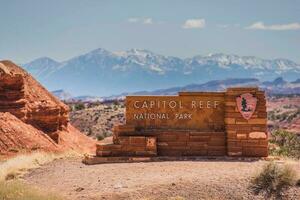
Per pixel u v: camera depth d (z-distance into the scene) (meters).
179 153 28.42
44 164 28.00
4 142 37.25
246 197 18.69
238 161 26.97
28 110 43.69
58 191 21.06
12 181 22.19
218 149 28.44
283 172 19.55
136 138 28.03
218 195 18.92
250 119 28.14
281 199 18.47
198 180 20.45
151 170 24.30
